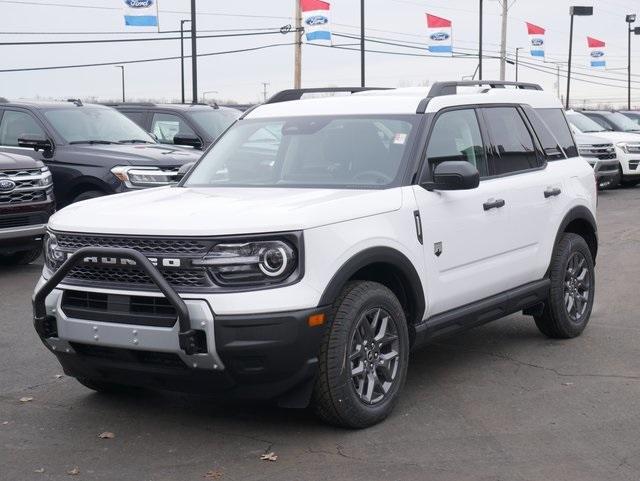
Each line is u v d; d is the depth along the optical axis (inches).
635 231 581.9
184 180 259.4
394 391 219.6
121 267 198.4
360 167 237.1
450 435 208.2
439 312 239.5
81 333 203.3
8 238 416.2
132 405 235.9
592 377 254.7
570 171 298.7
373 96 262.4
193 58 1205.7
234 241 192.4
